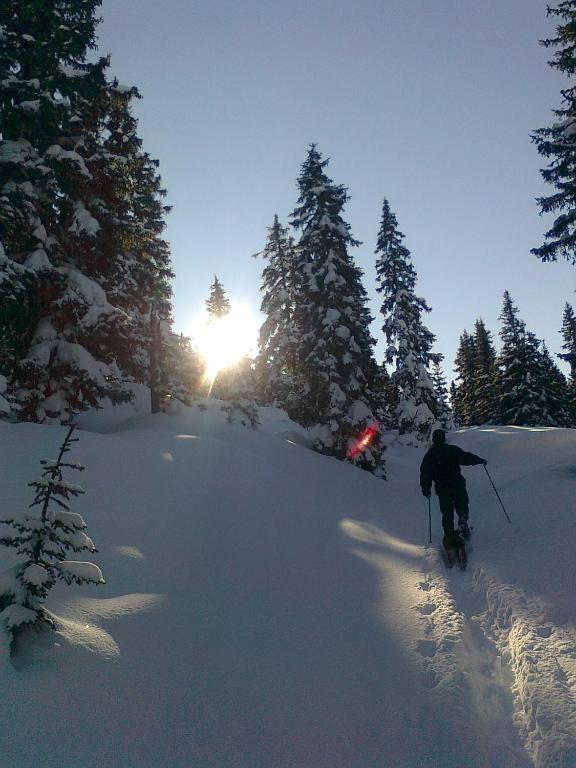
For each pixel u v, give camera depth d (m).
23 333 13.41
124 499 7.86
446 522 7.79
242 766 3.09
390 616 5.30
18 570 3.73
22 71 14.12
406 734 3.44
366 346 22.94
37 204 13.90
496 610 5.46
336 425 20.70
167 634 4.48
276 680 4.05
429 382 32.34
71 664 3.63
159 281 20.11
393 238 33.75
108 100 16.02
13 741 2.89
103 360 15.68
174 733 3.30
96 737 3.10
